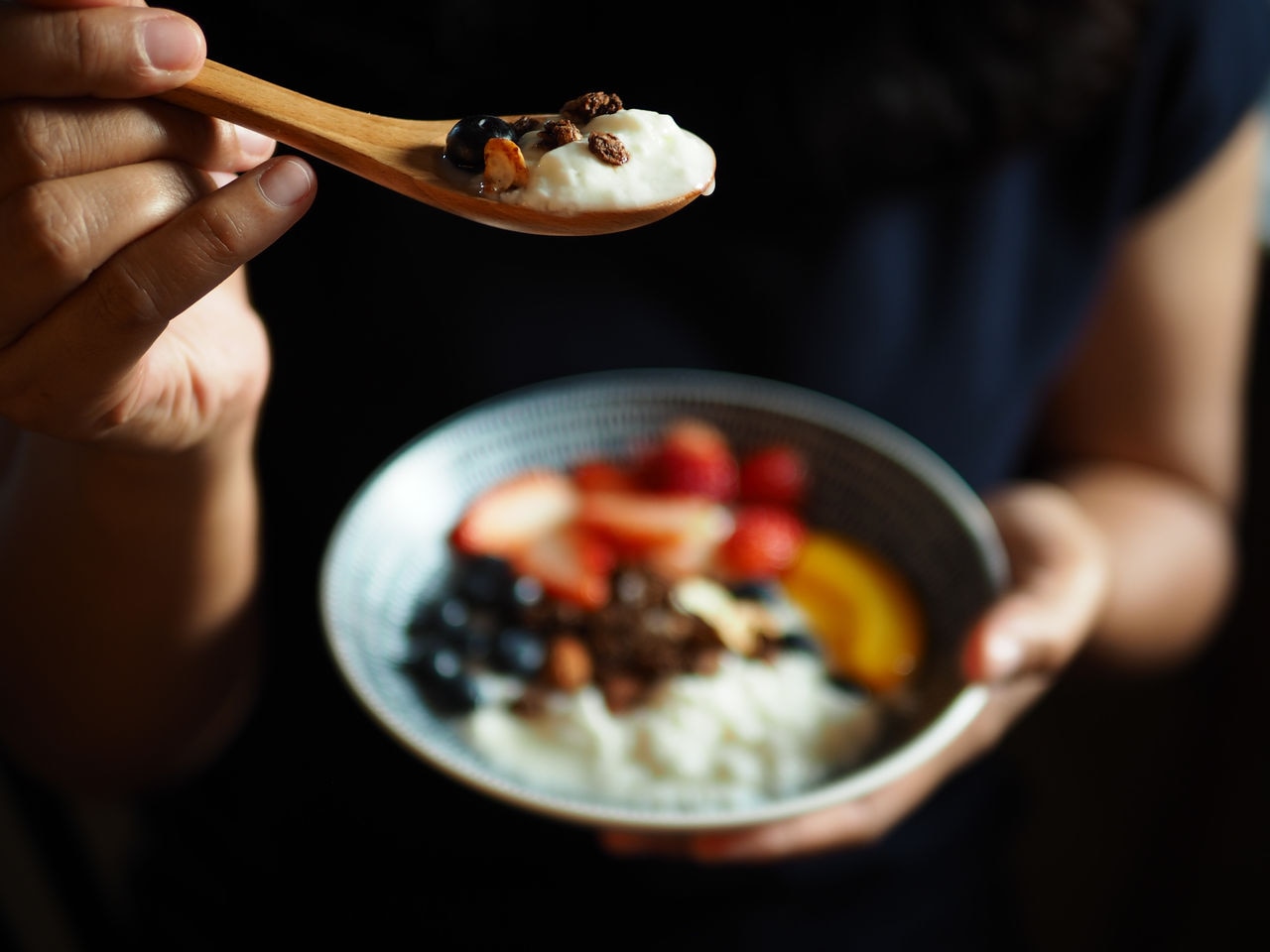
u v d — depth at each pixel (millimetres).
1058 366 701
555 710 512
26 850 717
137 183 352
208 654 535
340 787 604
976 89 556
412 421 621
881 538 573
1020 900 952
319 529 619
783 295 627
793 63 556
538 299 618
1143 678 703
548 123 397
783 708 519
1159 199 669
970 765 660
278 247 597
